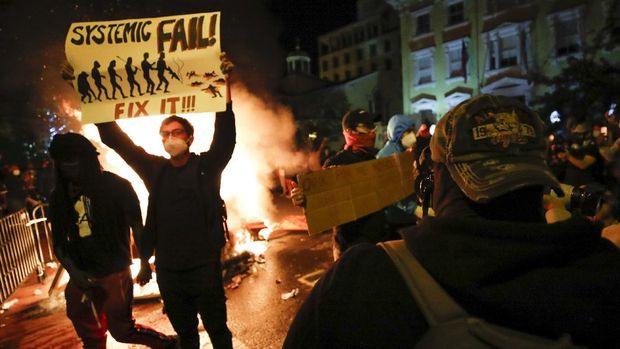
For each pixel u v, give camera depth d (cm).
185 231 277
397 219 373
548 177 86
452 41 2445
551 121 1416
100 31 286
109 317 295
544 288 72
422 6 2591
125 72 282
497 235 78
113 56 283
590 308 70
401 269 85
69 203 279
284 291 495
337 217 268
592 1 1912
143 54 282
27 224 551
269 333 390
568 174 548
